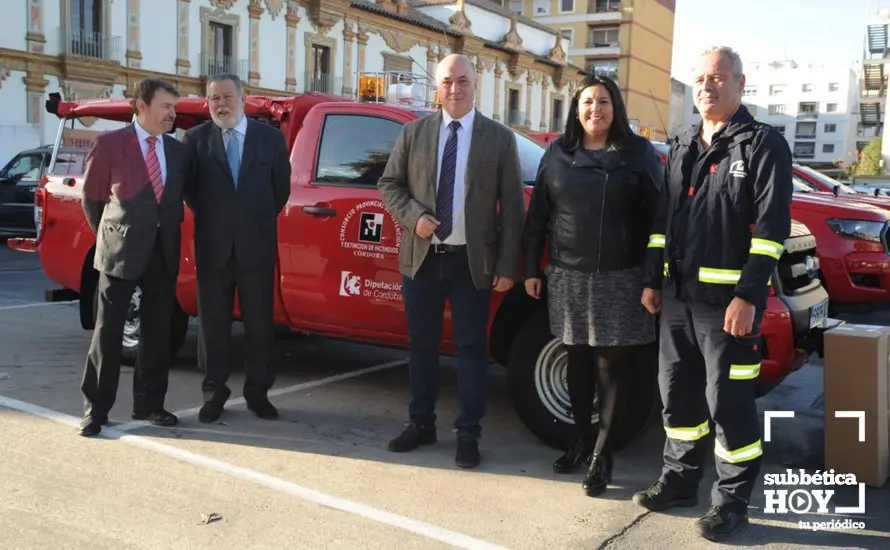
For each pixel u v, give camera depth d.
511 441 4.52
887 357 3.91
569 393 4.04
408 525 3.35
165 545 3.12
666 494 3.56
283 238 5.00
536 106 45.44
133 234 4.25
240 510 3.46
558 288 3.79
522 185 4.11
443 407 5.23
